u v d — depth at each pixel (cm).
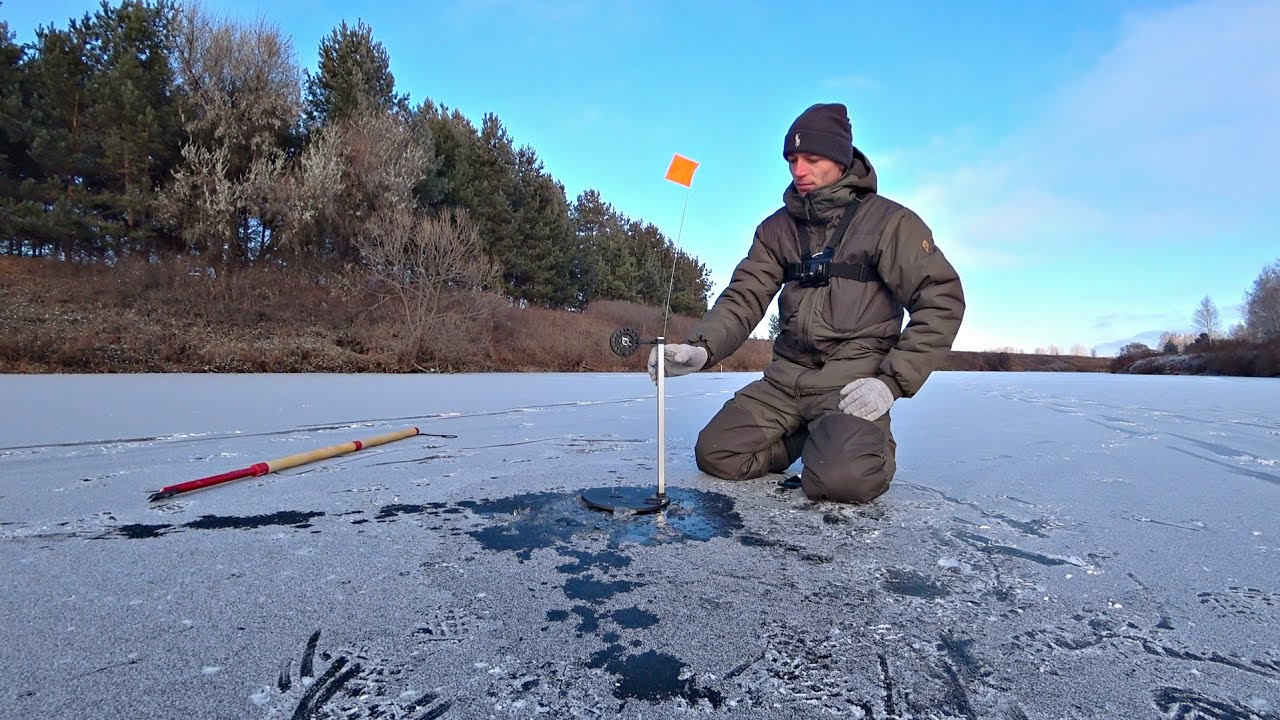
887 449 213
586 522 176
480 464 263
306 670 92
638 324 2633
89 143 1530
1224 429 419
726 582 131
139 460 266
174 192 1545
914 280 216
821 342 233
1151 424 450
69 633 103
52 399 527
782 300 247
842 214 233
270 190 1583
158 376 941
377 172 1723
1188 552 154
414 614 113
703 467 237
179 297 1394
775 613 116
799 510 191
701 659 98
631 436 354
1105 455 305
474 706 83
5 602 115
